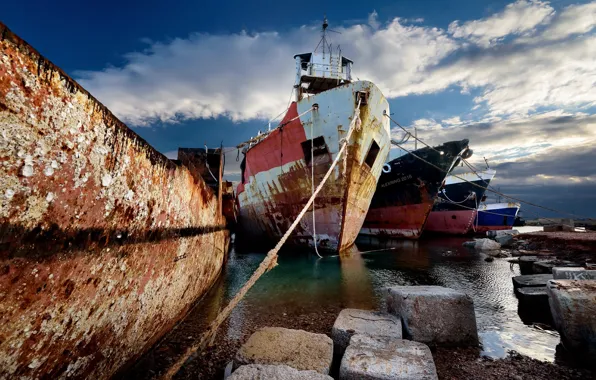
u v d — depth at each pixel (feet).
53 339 5.72
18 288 4.84
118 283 7.70
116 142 7.09
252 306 17.30
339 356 10.92
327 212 31.63
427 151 49.93
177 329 13.55
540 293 15.53
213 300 18.37
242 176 49.73
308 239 35.37
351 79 52.01
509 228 71.56
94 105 6.23
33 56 4.73
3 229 4.48
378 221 61.77
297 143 31.37
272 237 42.24
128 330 8.58
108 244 7.14
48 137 5.12
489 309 16.29
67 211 5.73
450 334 11.57
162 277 10.71
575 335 10.29
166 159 10.38
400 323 11.69
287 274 26.14
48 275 5.40
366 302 18.06
